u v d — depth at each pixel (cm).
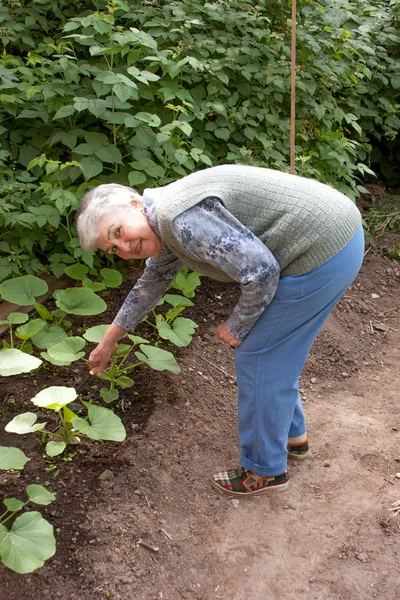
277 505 259
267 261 199
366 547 241
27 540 205
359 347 377
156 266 242
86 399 296
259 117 423
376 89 532
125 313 255
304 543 243
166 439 279
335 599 221
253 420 238
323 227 206
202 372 326
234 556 236
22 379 303
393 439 300
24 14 438
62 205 333
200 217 195
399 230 504
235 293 394
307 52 455
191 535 242
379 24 549
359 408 325
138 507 245
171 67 373
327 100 473
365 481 274
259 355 227
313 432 304
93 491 247
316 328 230
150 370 317
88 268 357
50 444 247
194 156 360
